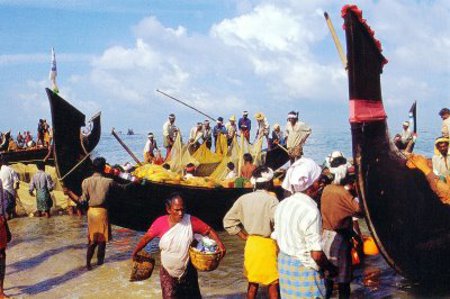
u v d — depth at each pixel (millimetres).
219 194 11609
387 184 7336
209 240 6027
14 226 13664
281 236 5043
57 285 8438
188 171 14445
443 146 9609
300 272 4895
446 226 7965
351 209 6715
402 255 7594
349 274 6848
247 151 16875
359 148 7035
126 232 13047
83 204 9375
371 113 7172
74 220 14516
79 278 8797
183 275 5930
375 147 7223
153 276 8859
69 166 10391
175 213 5820
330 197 6824
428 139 69000
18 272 9297
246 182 12047
